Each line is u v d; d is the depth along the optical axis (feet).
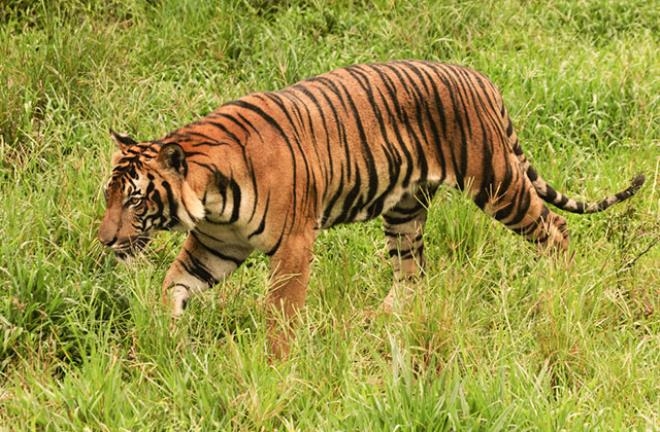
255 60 47.98
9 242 34.71
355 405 28.43
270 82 45.80
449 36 49.96
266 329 32.48
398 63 34.78
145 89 44.45
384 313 33.27
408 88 34.06
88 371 30.04
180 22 49.65
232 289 34.76
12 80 43.09
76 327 32.65
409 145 34.06
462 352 30.55
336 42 49.78
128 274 33.06
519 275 35.86
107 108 43.39
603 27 53.31
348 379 29.73
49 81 43.86
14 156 41.09
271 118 31.89
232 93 44.91
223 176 30.99
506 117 36.88
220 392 29.07
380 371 30.94
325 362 30.40
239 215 31.48
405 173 34.24
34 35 47.09
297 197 31.94
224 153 31.07
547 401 28.84
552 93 46.32
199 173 30.76
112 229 30.58
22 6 50.26
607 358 31.12
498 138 35.58
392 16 51.70
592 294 34.14
